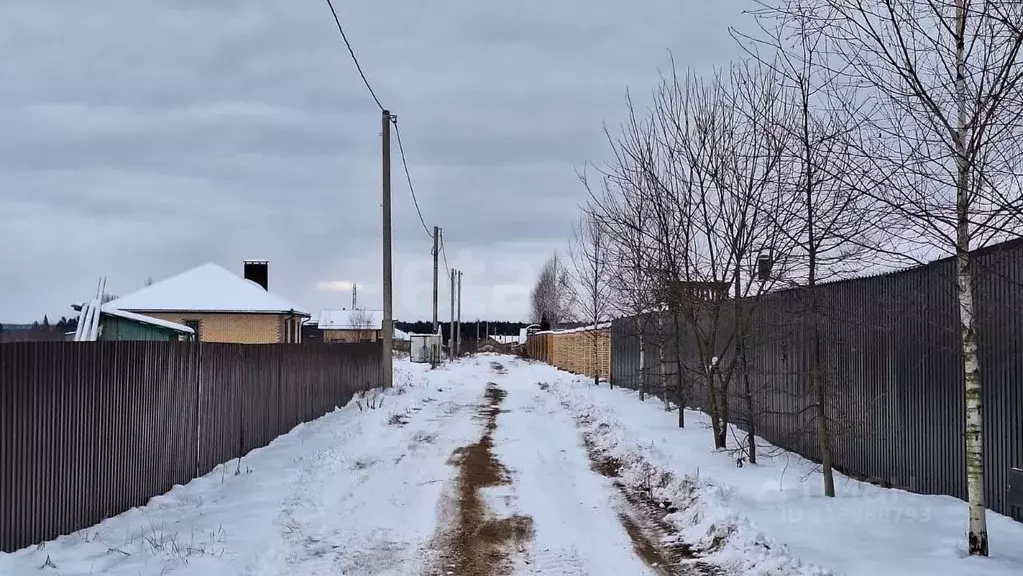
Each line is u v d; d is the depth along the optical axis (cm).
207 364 1032
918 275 829
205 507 836
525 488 1032
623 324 2545
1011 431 688
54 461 668
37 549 622
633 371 2406
